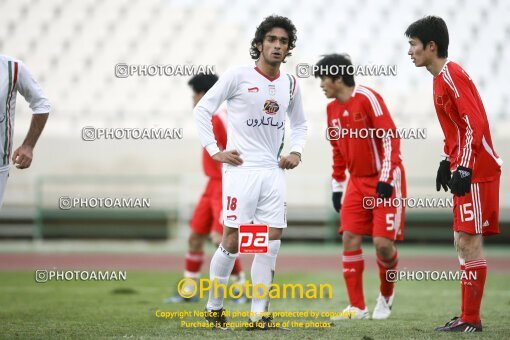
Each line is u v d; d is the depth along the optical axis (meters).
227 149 18.92
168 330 18.83
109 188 63.03
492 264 47.16
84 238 59.81
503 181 63.19
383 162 22.03
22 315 22.95
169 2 88.94
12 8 87.38
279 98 18.64
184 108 76.19
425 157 66.44
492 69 79.44
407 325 20.25
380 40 83.06
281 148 19.06
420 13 86.00
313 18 86.38
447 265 45.47
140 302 27.23
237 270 28.11
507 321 21.08
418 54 19.20
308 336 17.38
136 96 78.12
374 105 22.39
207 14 87.94
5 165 18.09
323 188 61.91
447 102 18.94
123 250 55.66
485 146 18.67
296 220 60.19
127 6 88.50
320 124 70.56
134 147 68.56
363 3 87.69
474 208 18.67
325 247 58.12
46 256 50.81
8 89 17.75
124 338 17.39
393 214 22.39
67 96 77.69
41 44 84.12
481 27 83.88
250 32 86.12
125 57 82.44
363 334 17.89
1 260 48.00
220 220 28.02
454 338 17.17
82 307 25.42
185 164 68.50
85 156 68.12
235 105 18.58
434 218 57.72
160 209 60.06
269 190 18.55
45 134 68.56
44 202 63.28
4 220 61.59
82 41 84.56
